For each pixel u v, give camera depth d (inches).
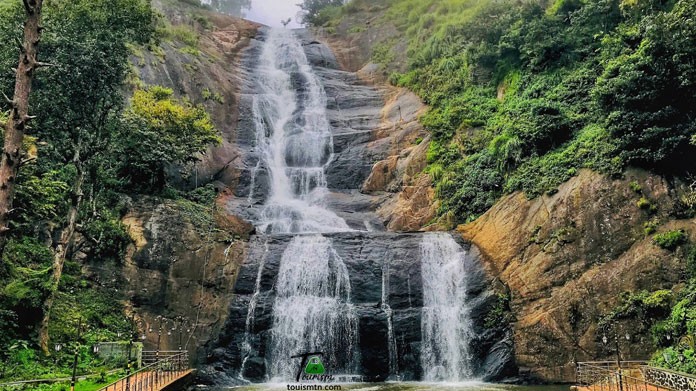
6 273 679.1
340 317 842.8
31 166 765.9
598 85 889.5
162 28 1690.5
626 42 906.7
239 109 1574.8
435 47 1617.9
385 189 1298.0
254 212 1190.3
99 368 657.6
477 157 1139.9
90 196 847.7
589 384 659.4
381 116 1553.9
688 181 767.7
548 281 804.6
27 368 597.3
